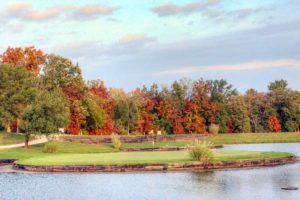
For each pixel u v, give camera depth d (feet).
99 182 111.55
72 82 344.49
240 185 101.65
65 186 106.11
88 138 272.51
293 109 421.18
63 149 226.17
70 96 341.21
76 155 186.39
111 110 389.80
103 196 91.71
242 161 139.64
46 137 250.98
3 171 142.00
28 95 295.69
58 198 90.68
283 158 151.74
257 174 120.26
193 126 392.27
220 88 466.29
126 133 364.58
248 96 440.86
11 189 102.83
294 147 256.93
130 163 136.87
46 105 222.48
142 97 413.18
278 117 430.20
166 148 240.94
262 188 97.40
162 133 383.86
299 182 105.50
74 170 136.98
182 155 169.78
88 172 134.72
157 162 137.49
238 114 413.18
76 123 337.11
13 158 179.22
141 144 271.49
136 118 371.97
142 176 120.98
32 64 352.90
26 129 221.66
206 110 398.42
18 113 294.46
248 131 412.98
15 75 299.99
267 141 331.98
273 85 575.79
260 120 432.25
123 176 122.21
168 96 399.24
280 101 426.92
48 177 123.54
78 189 101.14
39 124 219.82
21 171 140.97
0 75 294.25
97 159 155.12
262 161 143.64
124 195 92.12
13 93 296.71
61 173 133.28
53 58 345.10
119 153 199.11
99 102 369.30
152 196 90.07
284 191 93.35
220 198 86.63
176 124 390.21
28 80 306.35
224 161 137.69
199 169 134.10
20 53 353.10
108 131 363.97
